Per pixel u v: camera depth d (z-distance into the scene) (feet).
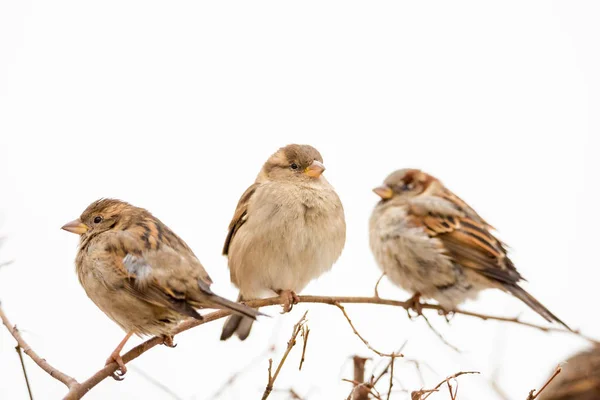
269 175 44.19
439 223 39.68
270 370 27.45
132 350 32.32
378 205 41.96
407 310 39.78
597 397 24.16
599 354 25.27
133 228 35.09
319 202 43.04
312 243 42.65
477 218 40.91
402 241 39.83
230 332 42.75
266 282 43.09
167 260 32.99
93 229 36.24
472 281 39.50
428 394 27.48
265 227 42.47
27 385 27.61
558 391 24.63
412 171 42.22
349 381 28.63
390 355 28.53
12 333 29.53
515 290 37.37
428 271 39.42
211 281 33.53
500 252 39.22
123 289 33.55
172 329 33.99
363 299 35.63
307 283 43.80
